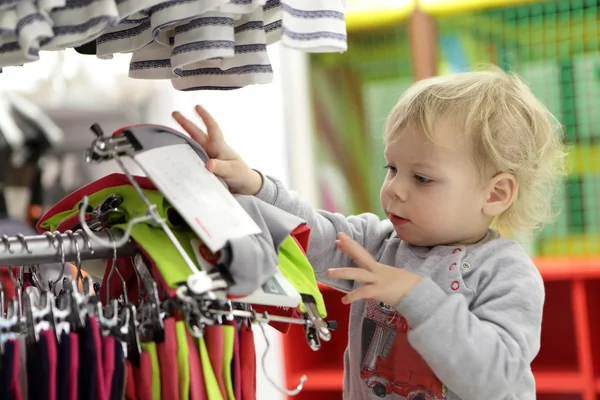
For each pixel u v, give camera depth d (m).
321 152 2.26
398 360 0.99
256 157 2.46
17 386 0.62
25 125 2.01
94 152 0.71
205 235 0.68
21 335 0.65
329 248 1.08
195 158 0.78
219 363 0.70
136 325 0.69
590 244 1.96
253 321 0.75
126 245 0.74
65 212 0.83
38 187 1.99
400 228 1.00
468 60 2.09
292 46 0.72
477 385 0.85
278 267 0.77
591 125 1.97
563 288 2.06
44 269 1.45
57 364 0.64
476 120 0.97
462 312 0.85
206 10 0.68
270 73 0.80
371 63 2.20
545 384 1.84
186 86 0.86
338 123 2.25
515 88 1.06
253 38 0.79
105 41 0.82
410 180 0.98
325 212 1.11
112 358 0.65
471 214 0.98
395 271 0.85
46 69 2.18
